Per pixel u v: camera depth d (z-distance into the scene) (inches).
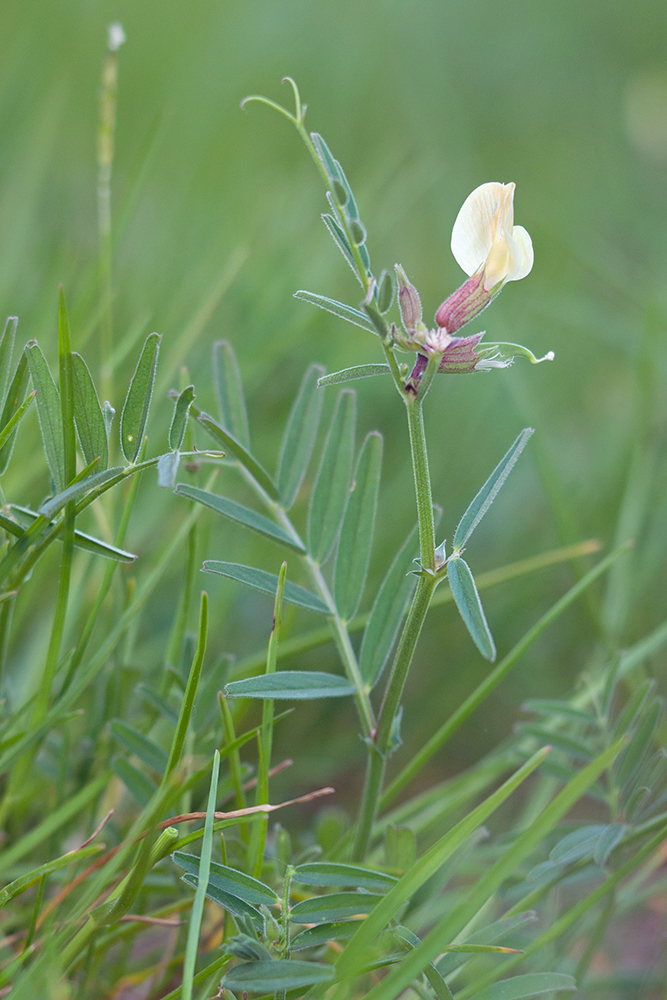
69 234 43.6
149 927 22.9
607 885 21.9
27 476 25.6
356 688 22.4
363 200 49.6
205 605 21.5
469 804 26.4
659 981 24.1
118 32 26.1
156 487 29.0
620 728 23.4
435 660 32.1
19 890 21.5
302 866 21.3
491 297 21.3
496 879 20.4
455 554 21.2
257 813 21.9
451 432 38.2
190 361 35.1
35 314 31.7
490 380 38.6
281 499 23.5
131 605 23.5
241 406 24.0
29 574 22.5
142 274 41.3
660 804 23.3
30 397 21.5
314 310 36.7
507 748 26.1
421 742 30.7
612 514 35.8
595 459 39.9
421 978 21.7
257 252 42.5
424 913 22.4
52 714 22.3
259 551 31.0
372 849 24.6
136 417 21.5
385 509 34.8
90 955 22.1
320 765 28.5
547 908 24.3
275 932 21.1
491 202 21.3
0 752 22.3
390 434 38.8
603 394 46.1
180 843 21.3
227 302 38.9
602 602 33.1
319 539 23.1
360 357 39.7
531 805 25.6
